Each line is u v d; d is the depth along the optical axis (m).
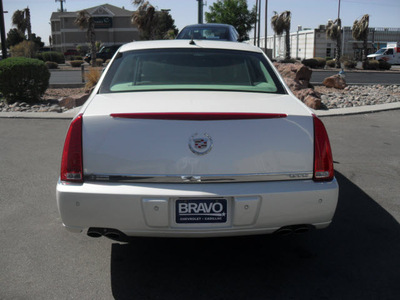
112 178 2.61
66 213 2.62
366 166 5.73
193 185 2.60
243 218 2.61
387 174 5.38
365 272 3.05
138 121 2.61
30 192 4.70
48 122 8.84
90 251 3.37
